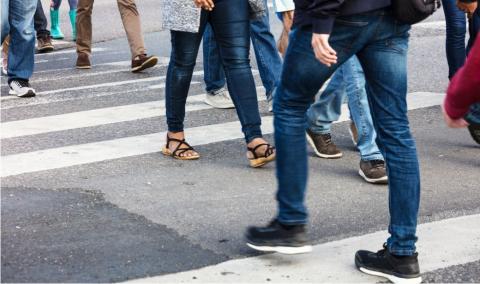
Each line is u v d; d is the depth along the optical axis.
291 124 4.29
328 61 4.05
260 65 7.93
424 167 6.35
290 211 4.38
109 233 4.89
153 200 5.52
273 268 4.43
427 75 9.79
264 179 6.02
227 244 4.76
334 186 5.88
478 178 6.10
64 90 9.30
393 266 4.25
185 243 4.77
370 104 4.29
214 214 5.26
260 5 6.10
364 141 5.95
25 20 8.82
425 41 11.99
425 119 7.76
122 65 10.97
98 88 9.38
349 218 5.24
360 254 4.40
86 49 10.76
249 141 6.26
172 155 6.55
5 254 4.57
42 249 4.64
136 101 8.65
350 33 4.10
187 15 5.98
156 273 4.35
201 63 10.89
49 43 12.44
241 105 6.22
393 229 4.25
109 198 5.55
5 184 5.82
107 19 15.57
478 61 2.92
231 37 6.09
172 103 6.43
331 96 6.39
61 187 5.77
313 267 4.45
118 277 4.29
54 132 7.35
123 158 6.52
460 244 4.78
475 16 7.39
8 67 8.97
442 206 5.48
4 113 8.12
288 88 4.25
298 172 4.33
